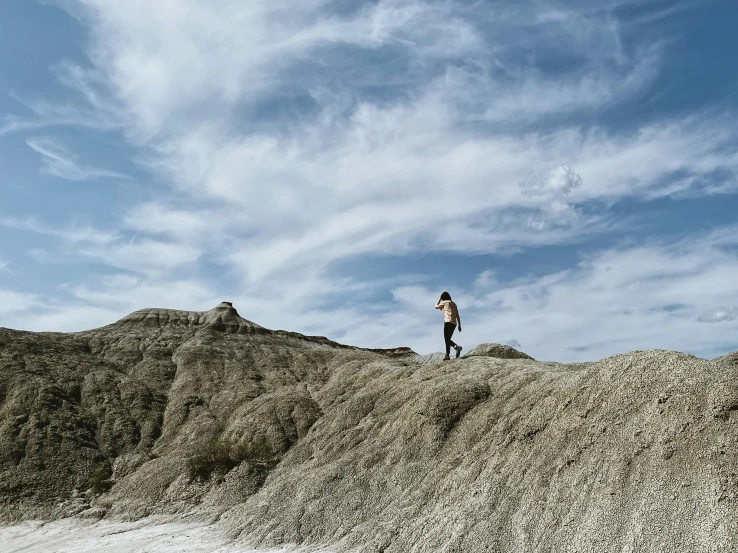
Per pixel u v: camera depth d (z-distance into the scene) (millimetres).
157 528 21312
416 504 17094
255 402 30359
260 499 21078
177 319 43125
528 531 14016
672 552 11664
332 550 16547
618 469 13797
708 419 13461
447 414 20375
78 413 29906
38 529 22656
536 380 20031
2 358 32906
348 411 25438
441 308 27000
